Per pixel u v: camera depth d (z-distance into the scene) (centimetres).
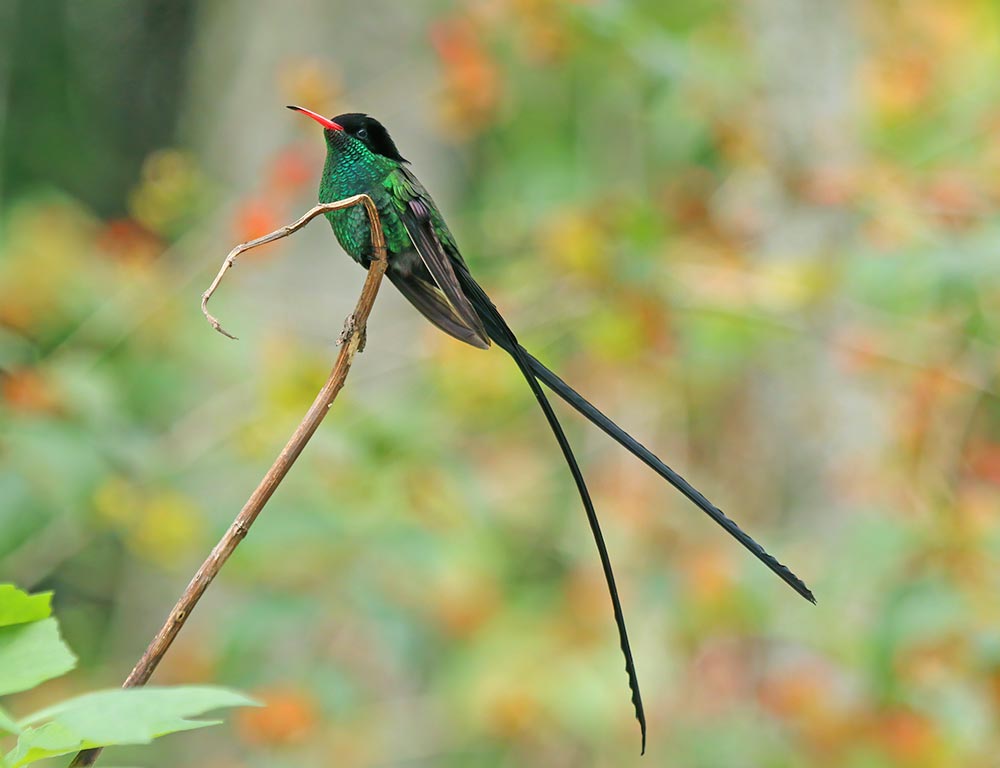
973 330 1066
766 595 1045
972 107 1155
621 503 1180
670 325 1112
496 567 1105
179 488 1018
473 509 1040
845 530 1040
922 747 980
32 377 991
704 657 1178
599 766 1195
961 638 945
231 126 1455
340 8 1400
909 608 920
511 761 1263
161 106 1923
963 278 947
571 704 1079
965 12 1279
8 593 308
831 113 1227
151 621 1366
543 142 1501
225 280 1138
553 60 1138
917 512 1013
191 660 1064
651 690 1095
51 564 1098
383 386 1250
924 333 1082
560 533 1202
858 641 977
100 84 1894
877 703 999
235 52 1471
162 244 1270
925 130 1155
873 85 1171
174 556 1001
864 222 1109
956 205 1026
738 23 1280
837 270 1045
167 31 1925
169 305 1143
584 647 1108
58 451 952
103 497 973
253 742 1006
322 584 989
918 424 1059
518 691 1076
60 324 1124
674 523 1175
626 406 1272
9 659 302
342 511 989
